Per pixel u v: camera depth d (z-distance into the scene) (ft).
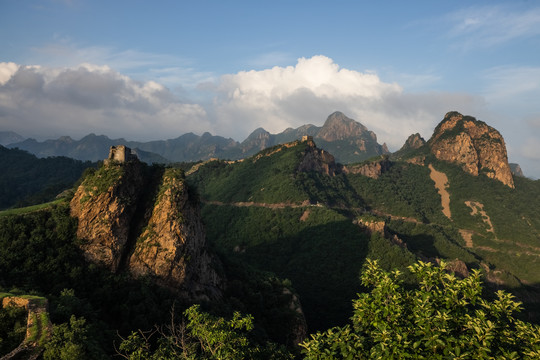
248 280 277.64
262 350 116.16
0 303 115.03
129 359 93.25
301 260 424.46
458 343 52.01
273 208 555.69
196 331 87.20
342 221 474.90
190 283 207.92
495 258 575.38
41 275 161.48
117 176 199.21
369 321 61.36
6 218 175.42
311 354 58.44
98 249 183.52
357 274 380.99
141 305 167.32
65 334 102.83
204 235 251.39
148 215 209.56
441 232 629.51
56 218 186.80
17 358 95.25
